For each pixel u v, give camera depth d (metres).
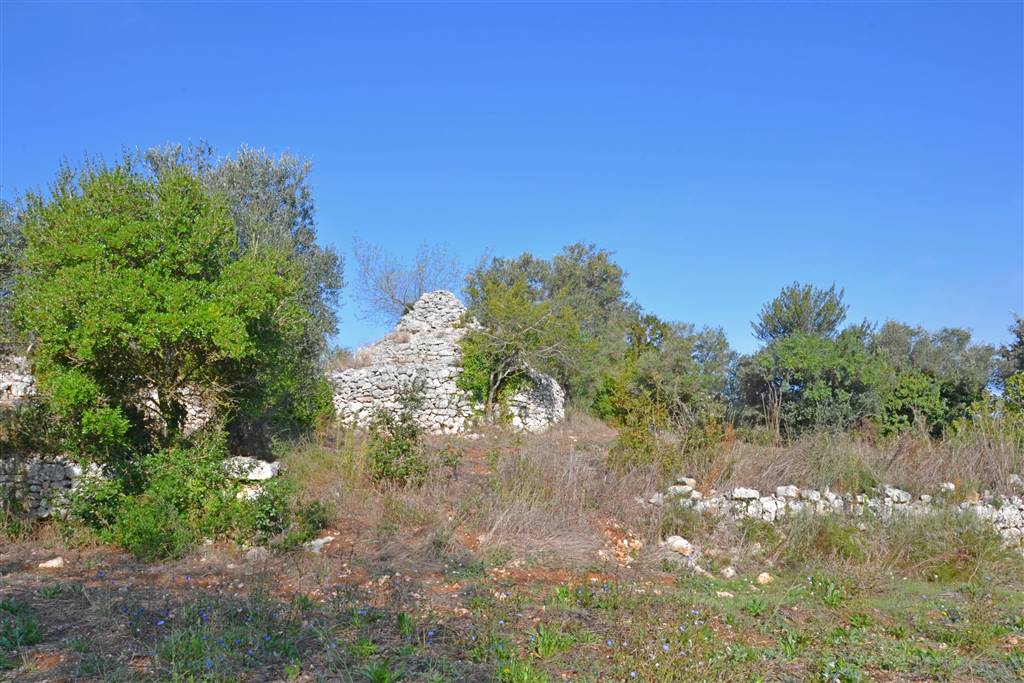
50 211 12.85
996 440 14.70
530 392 25.56
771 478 13.28
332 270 25.67
